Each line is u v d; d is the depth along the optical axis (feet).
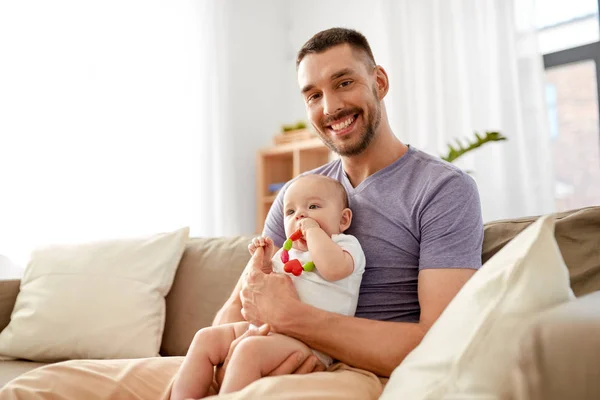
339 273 3.81
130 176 10.01
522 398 1.82
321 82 4.40
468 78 9.85
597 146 9.80
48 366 3.83
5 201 8.67
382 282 4.15
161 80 10.53
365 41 4.57
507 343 2.12
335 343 3.53
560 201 10.20
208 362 3.64
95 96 9.70
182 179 10.68
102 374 3.81
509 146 9.46
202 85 11.09
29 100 9.00
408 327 3.54
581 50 9.65
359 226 4.34
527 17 9.37
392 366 3.44
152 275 5.93
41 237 8.96
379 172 4.45
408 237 4.13
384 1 10.69
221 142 11.27
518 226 4.23
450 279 3.71
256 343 3.36
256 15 12.71
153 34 10.50
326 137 4.59
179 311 5.92
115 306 5.74
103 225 9.63
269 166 11.83
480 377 2.14
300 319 3.59
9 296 6.45
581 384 1.65
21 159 8.85
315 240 3.92
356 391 3.10
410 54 10.53
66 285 5.98
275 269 4.19
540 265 2.45
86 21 9.70
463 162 9.82
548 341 1.79
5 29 8.87
